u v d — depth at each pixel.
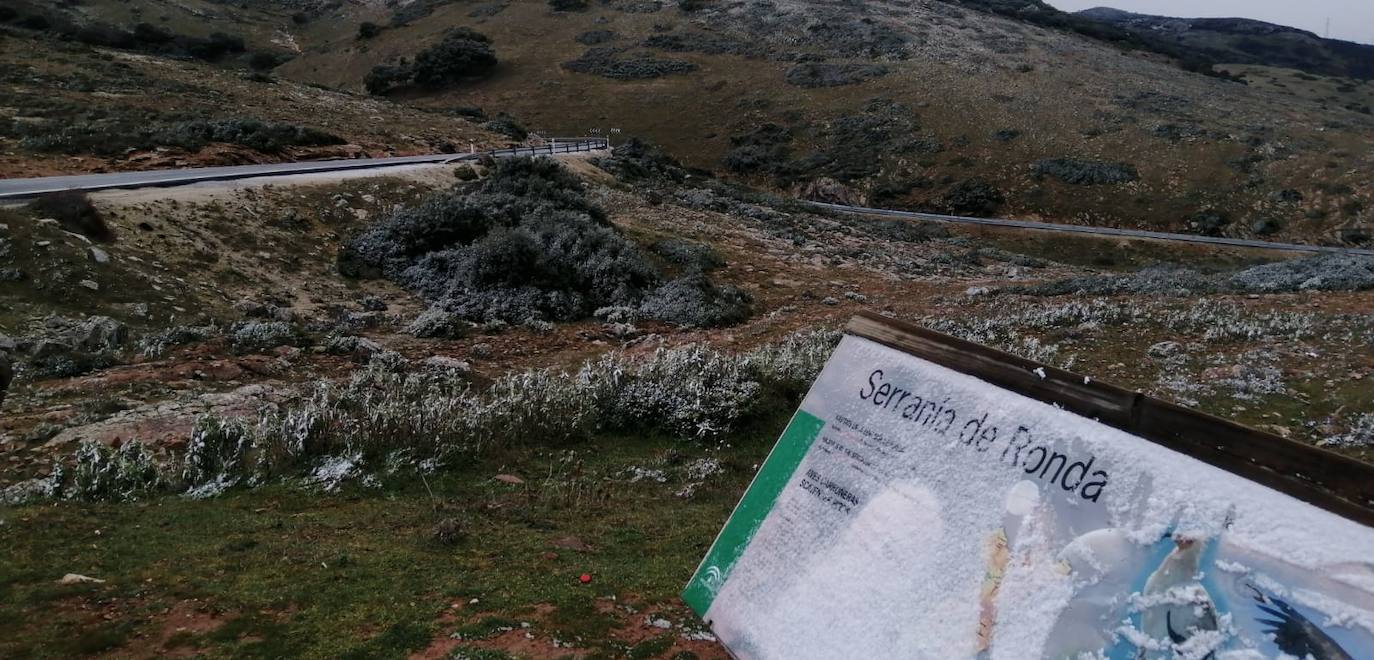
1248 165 54.44
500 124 46.41
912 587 2.91
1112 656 2.40
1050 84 68.56
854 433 3.43
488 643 4.27
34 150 22.11
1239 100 69.75
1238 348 13.09
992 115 62.88
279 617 4.50
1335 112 70.44
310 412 8.07
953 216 50.66
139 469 6.95
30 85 31.38
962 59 73.62
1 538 5.43
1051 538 2.66
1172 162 55.44
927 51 75.19
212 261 15.55
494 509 6.87
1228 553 2.32
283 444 7.64
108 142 23.53
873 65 72.44
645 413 9.91
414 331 14.83
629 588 5.25
